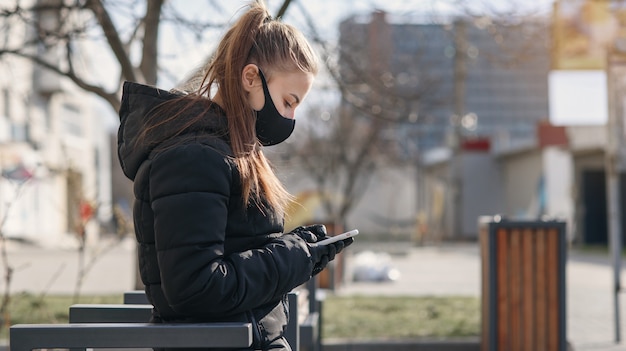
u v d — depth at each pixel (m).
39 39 8.27
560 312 7.29
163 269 2.16
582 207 36.56
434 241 40.97
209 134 2.27
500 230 7.36
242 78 2.39
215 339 2.20
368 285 17.19
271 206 2.38
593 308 12.82
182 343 2.21
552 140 33.62
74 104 38.12
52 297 11.84
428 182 51.53
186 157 2.19
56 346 2.23
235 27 2.47
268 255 2.26
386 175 48.22
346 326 9.61
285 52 2.42
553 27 10.08
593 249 32.91
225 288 2.15
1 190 30.11
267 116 2.43
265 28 2.44
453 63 32.59
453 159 39.09
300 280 2.31
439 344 8.49
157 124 2.29
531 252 7.32
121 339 2.22
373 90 10.47
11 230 30.91
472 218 45.50
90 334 2.22
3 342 7.86
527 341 7.32
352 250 30.64
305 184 36.94
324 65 9.53
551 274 7.32
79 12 7.99
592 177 36.97
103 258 25.12
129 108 2.41
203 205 2.16
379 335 9.01
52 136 34.41
